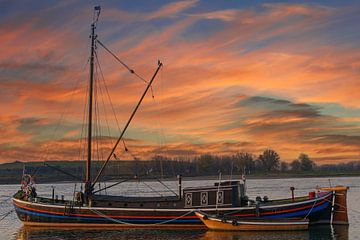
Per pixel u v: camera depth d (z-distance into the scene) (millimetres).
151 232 52750
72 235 52250
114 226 54625
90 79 62281
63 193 141875
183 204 53469
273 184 197250
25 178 60188
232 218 50812
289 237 48094
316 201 52219
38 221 56562
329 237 47875
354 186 167750
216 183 53906
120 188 187625
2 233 56312
